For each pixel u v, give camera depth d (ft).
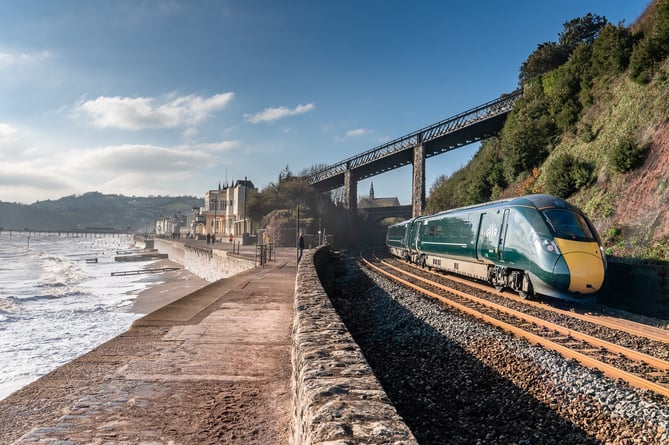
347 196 203.51
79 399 14.78
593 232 41.91
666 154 53.16
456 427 16.56
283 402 15.10
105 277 165.58
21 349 53.72
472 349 26.91
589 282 39.06
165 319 28.76
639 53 67.15
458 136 149.79
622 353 24.99
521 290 45.70
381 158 177.99
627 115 65.98
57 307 93.25
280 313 31.22
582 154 73.31
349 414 8.46
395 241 117.39
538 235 41.98
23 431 12.23
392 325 35.42
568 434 15.67
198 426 13.00
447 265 69.31
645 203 52.49
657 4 72.84
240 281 51.93
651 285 38.86
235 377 17.54
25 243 524.52
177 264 220.23
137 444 11.63
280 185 221.25
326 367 11.82
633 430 15.64
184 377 17.37
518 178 97.25
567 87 91.45
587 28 128.98
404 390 20.75
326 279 60.39
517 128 99.86
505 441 15.31
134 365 18.74
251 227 213.66
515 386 20.56
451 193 146.82
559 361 23.40
